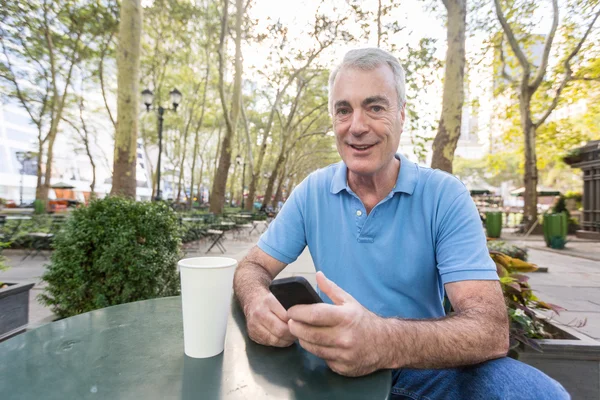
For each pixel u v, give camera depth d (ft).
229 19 55.88
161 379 2.85
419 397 4.22
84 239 9.64
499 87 57.52
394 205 4.69
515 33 48.98
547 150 64.64
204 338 3.24
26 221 38.14
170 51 63.52
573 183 117.70
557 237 39.29
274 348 3.56
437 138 25.53
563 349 7.72
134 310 4.69
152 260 10.00
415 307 4.60
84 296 9.68
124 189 25.57
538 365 7.84
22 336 3.75
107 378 2.84
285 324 3.54
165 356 3.28
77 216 10.01
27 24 46.06
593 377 7.63
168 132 122.31
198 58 74.28
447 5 25.22
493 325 3.45
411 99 37.86
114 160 25.91
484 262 3.94
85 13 45.09
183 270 3.23
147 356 3.27
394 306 4.56
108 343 3.57
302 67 68.28
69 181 143.95
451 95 24.88
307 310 3.02
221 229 43.83
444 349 3.14
